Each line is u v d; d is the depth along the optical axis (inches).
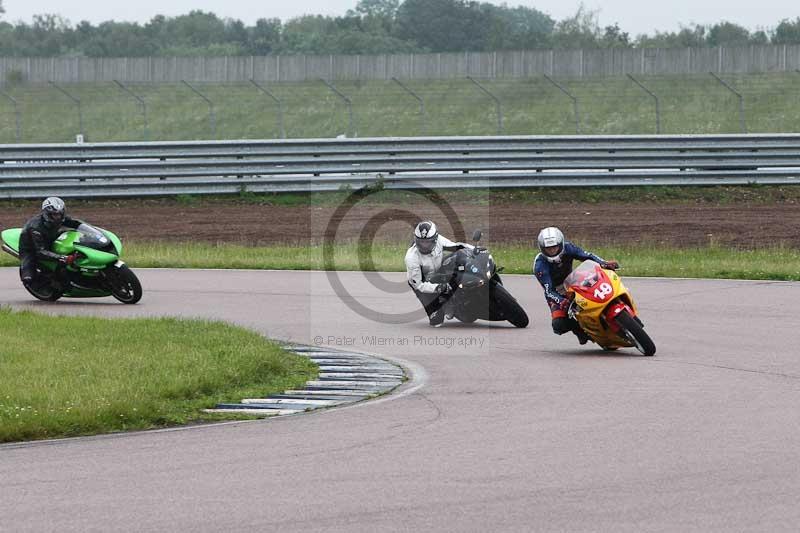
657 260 3154.5
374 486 1062.4
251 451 1218.6
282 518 966.4
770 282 2790.4
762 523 933.2
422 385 1616.6
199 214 4232.3
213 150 4443.9
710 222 3983.8
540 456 1165.7
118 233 3860.7
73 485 1085.1
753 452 1161.4
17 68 7214.6
